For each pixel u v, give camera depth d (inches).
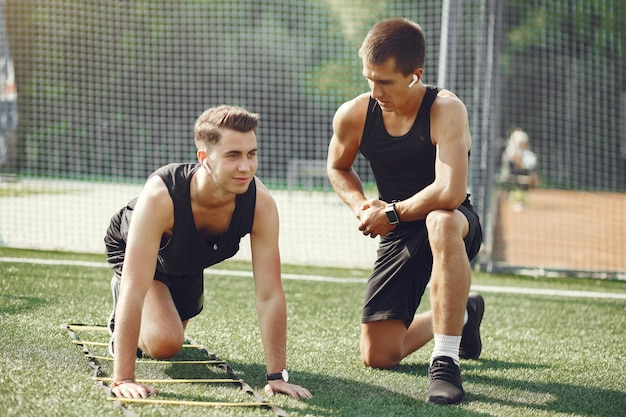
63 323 150.2
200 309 132.4
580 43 508.7
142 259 106.7
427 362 139.3
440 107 122.7
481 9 277.1
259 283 113.8
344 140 133.6
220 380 115.6
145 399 102.5
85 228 345.4
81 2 585.3
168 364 126.3
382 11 687.1
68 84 600.1
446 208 118.3
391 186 132.7
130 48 637.9
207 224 111.5
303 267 265.4
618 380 129.6
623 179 625.3
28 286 191.0
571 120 623.8
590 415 109.3
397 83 118.0
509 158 563.2
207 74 663.8
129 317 105.6
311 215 456.1
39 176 560.4
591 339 164.2
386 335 129.6
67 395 103.6
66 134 598.5
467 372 132.0
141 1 625.9
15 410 96.4
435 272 114.8
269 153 663.1
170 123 633.6
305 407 105.7
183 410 100.2
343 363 134.6
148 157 617.6
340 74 679.1
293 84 684.1
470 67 321.4
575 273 270.7
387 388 119.3
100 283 202.4
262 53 710.5
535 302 210.5
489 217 274.4
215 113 105.0
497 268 271.6
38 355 124.4
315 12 717.9
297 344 147.8
